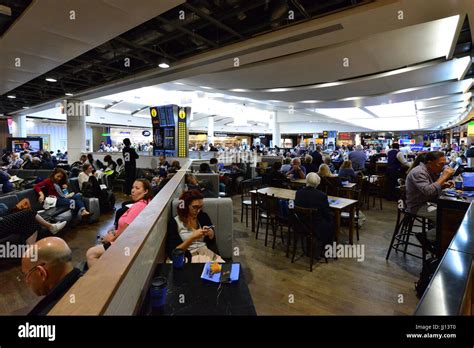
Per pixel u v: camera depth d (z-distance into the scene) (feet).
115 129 64.75
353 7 10.94
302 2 11.75
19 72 18.42
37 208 13.79
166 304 4.20
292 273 9.77
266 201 12.34
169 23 12.39
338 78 23.11
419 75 21.59
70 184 18.04
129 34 14.80
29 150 36.91
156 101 45.29
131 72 20.99
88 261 6.19
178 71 19.40
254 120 71.46
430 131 90.63
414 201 10.05
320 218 10.58
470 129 31.60
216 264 5.51
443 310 2.53
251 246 12.38
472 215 5.80
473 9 10.40
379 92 29.19
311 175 10.99
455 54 15.75
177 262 5.54
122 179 25.66
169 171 18.83
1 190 15.84
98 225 15.24
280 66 19.67
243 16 12.48
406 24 11.69
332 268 10.14
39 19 11.01
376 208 19.42
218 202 8.98
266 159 31.14
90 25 11.49
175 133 29.55
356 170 23.94
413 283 9.02
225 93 31.63
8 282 8.97
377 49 16.22
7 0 10.57
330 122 72.90
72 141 31.86
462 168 14.71
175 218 7.68
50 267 4.17
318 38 13.23
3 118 44.83
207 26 14.06
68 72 21.98
